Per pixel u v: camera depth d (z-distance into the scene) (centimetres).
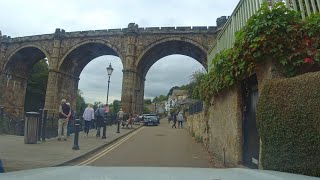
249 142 739
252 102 733
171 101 11412
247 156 748
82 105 8381
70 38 5412
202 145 1571
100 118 1908
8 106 5900
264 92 551
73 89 5903
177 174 226
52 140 1580
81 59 5822
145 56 5209
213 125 1178
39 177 194
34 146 1295
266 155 532
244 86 782
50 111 5181
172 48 5412
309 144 443
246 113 770
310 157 441
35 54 5984
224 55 855
